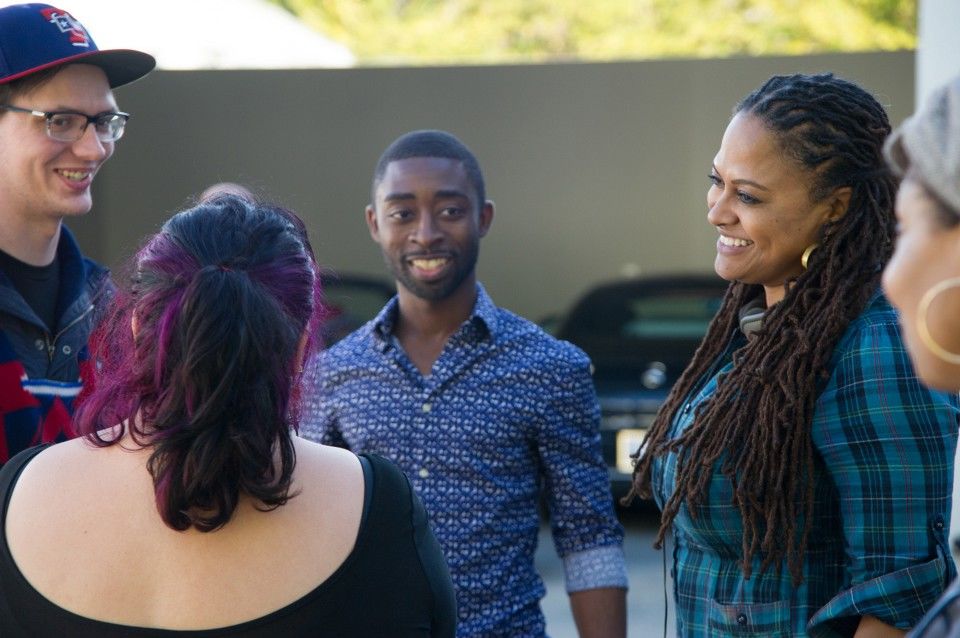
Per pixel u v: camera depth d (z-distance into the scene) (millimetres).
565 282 11984
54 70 2965
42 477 1838
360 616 1814
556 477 3270
